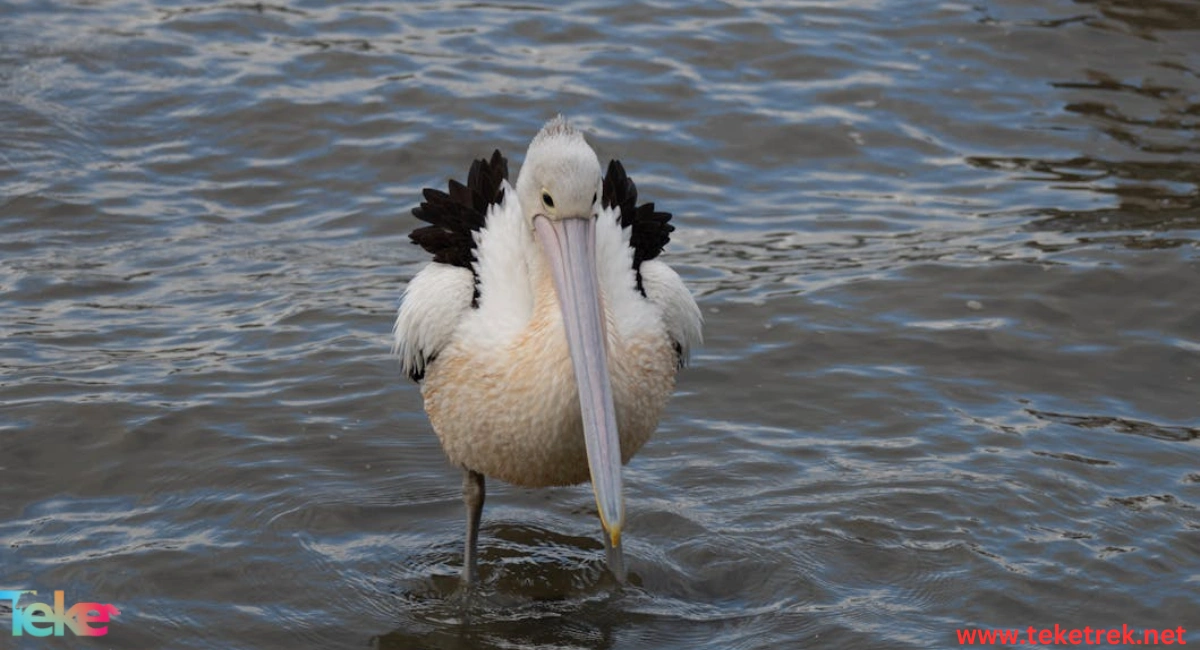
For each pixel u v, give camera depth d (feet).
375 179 55.26
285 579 33.55
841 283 48.21
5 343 43.21
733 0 70.13
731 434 39.88
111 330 44.50
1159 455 38.70
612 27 67.51
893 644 31.40
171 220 51.98
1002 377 42.78
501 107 60.03
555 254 30.25
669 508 36.52
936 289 47.65
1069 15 67.72
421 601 33.12
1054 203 53.78
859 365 43.37
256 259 49.57
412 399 41.34
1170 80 62.59
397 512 36.52
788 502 36.70
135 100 59.88
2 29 64.85
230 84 61.16
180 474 37.32
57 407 39.75
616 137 58.18
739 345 44.39
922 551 34.63
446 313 32.91
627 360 31.58
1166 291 46.93
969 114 60.59
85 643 30.83
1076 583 33.37
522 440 31.45
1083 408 41.19
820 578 33.78
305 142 57.41
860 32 67.05
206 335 44.47
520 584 33.83
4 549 34.04
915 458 38.63
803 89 62.34
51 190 53.01
